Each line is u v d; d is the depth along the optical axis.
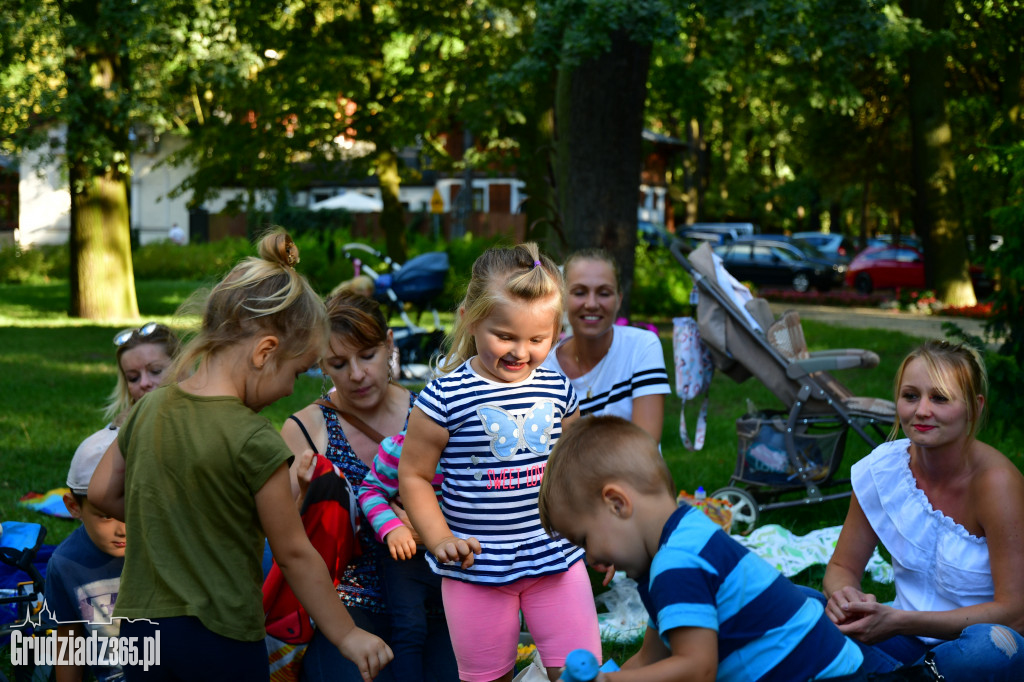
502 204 39.66
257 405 2.53
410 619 3.21
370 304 3.42
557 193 12.27
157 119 17.95
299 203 40.28
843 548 3.21
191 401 2.44
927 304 22.94
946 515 2.99
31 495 5.92
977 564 2.90
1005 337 7.64
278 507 2.43
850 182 28.34
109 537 3.24
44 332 16.70
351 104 22.81
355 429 3.47
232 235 40.44
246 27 18.16
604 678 2.09
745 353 5.98
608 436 2.22
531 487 3.01
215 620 2.35
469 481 2.99
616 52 11.29
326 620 2.53
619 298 4.02
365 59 19.66
